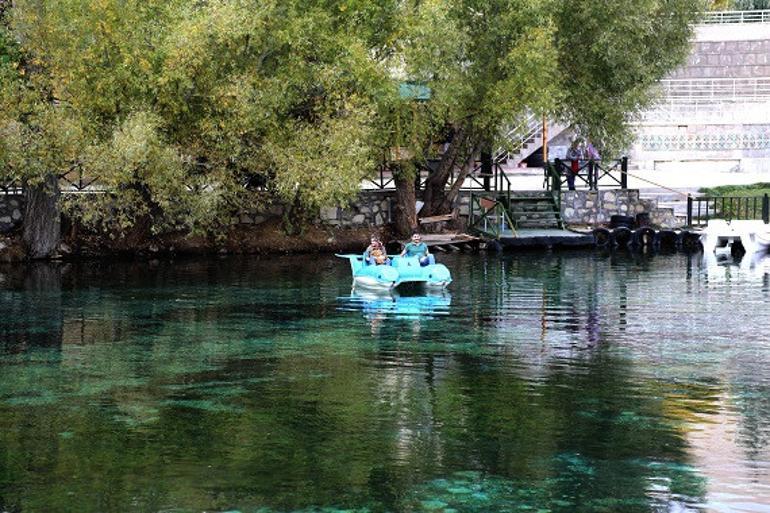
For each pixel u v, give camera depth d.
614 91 41.88
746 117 56.50
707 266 36.41
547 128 54.53
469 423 16.89
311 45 37.06
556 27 38.16
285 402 18.22
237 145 35.88
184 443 16.03
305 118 38.31
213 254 39.28
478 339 23.38
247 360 21.45
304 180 36.28
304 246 40.12
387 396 18.55
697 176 53.31
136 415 17.52
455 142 41.59
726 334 23.88
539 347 22.50
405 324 25.23
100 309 27.36
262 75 36.69
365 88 36.94
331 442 16.02
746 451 15.56
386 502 13.74
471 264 36.91
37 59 34.03
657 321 25.52
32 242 36.97
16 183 38.94
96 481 14.48
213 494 14.02
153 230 36.84
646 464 15.04
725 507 13.55
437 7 36.78
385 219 41.75
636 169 56.66
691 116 56.88
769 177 52.28
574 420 17.05
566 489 14.14
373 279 30.59
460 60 39.31
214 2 35.06
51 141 33.72
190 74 34.53
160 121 34.44
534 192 43.41
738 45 63.81
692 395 18.53
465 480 14.45
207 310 27.23
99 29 34.06
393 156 39.62
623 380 19.56
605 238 42.00
